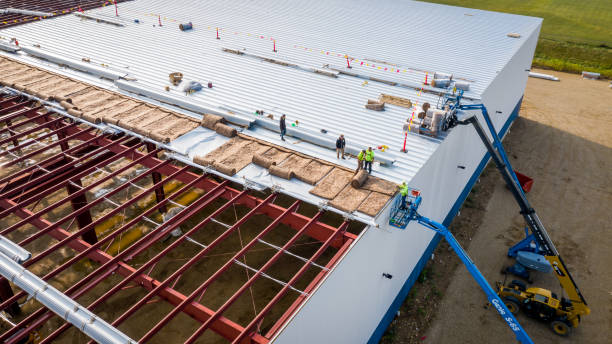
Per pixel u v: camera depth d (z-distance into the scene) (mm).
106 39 35062
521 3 82688
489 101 29188
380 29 39719
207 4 46156
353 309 16875
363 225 26484
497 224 28328
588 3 82188
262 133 22625
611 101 47656
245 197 18203
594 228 27891
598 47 61125
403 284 22094
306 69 30109
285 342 12641
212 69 29875
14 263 13977
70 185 21453
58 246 15133
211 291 22078
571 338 20562
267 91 26812
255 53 32688
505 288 22078
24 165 30516
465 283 23828
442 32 39125
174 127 22812
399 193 17797
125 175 30875
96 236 24047
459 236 27281
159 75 28703
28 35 35375
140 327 20141
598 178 33469
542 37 65188
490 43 36000
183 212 16875
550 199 30812
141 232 25609
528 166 35000
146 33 36750
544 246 20828
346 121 23375
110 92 26609
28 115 24906
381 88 27562
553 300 20828
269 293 22188
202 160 19656
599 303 22344
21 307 20781
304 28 39344
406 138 21625
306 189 18047
